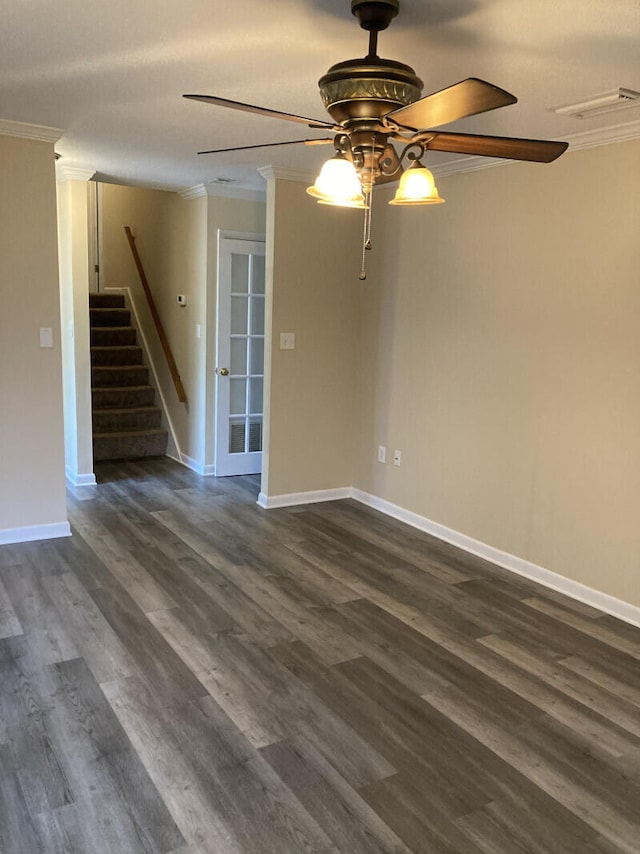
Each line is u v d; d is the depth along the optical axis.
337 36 2.35
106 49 2.51
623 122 3.17
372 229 4.95
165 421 6.60
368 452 5.17
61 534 4.29
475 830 2.01
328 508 5.10
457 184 4.18
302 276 4.89
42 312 3.98
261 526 4.66
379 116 2.03
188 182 5.31
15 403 3.99
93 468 5.98
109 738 2.36
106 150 4.18
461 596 3.64
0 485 4.04
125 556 4.02
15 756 2.25
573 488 3.63
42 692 2.62
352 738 2.41
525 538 3.92
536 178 3.68
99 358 6.77
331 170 2.06
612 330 3.37
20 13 2.21
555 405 3.68
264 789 2.14
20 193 3.80
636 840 1.99
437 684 2.78
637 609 3.37
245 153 4.20
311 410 5.11
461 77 2.67
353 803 2.10
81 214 5.18
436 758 2.32
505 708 2.63
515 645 3.13
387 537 4.51
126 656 2.90
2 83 2.91
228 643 3.05
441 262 4.34
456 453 4.35
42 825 1.97
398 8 2.07
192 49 2.50
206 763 2.25
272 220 4.73
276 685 2.73
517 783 2.22
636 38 2.27
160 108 3.24
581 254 3.48
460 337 4.25
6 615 3.24
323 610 3.42
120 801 2.07
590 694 2.75
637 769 2.31
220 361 5.73
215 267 5.62
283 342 4.89
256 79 2.81
